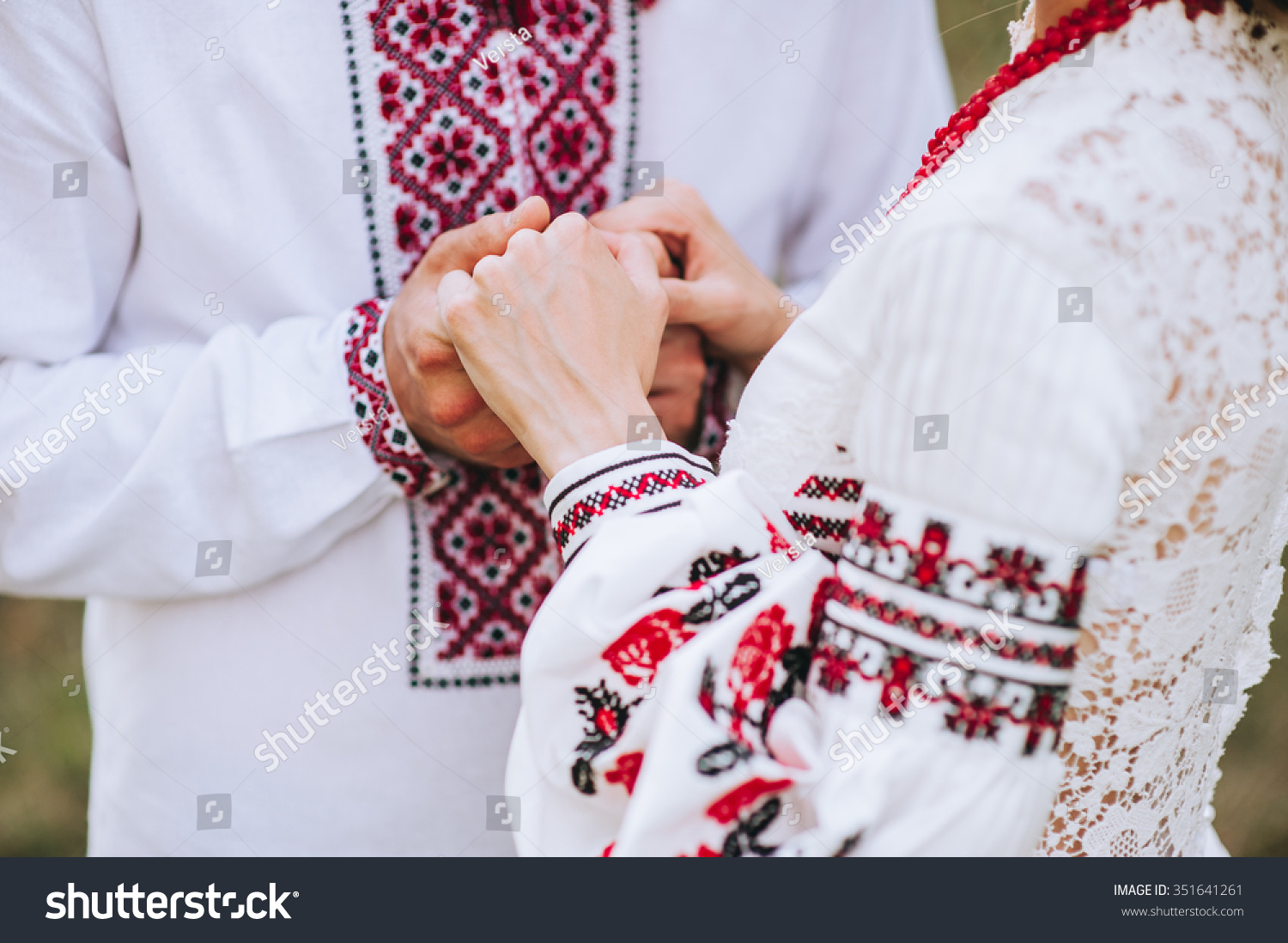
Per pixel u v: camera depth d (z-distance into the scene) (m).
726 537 0.77
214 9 0.99
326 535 1.06
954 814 0.68
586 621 0.76
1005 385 0.65
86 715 2.59
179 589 1.06
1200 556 0.75
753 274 1.12
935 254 0.67
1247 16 0.77
